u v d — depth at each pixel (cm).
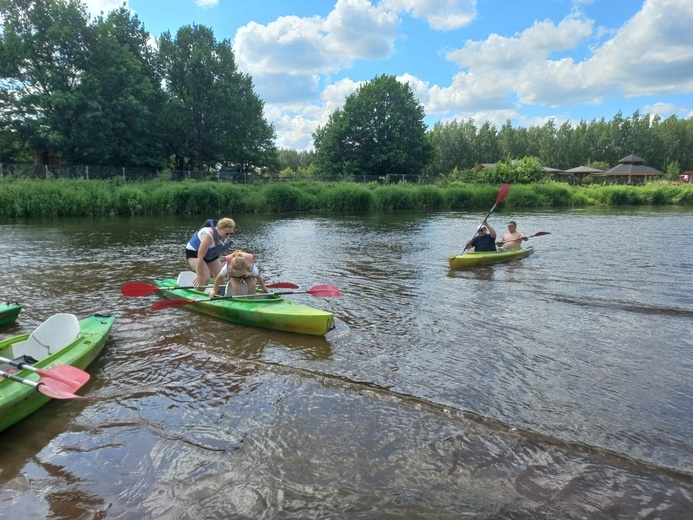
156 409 404
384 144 4725
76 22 2923
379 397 424
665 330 611
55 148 2994
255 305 618
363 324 633
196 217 2314
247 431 370
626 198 3906
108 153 3078
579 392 436
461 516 279
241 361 502
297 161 9556
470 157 8138
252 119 4112
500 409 404
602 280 902
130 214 2348
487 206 3406
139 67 3194
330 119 5109
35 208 2075
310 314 571
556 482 310
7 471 321
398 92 4722
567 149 8069
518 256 1138
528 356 523
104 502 291
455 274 967
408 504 289
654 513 282
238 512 283
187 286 701
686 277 924
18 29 2872
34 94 2836
